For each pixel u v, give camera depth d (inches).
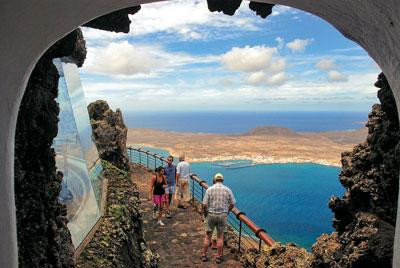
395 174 119.0
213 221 322.0
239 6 116.6
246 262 304.3
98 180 302.7
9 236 93.8
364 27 92.5
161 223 421.4
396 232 92.4
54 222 140.2
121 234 245.4
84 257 201.3
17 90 94.0
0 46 79.9
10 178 94.3
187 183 475.8
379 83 134.5
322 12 99.9
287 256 222.7
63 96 260.4
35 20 83.4
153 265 295.1
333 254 138.0
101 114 467.2
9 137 92.7
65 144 240.4
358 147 148.7
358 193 138.9
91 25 121.1
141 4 101.2
